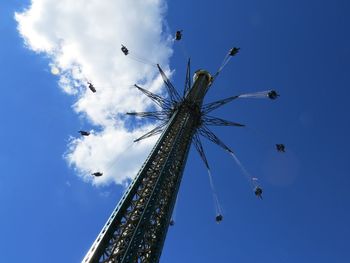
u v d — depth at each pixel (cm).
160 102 5200
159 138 4109
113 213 3059
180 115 4825
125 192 3291
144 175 3503
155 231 3241
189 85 5309
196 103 5122
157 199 3297
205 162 5081
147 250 3062
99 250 2709
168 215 3406
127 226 3031
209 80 5872
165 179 3541
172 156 3838
